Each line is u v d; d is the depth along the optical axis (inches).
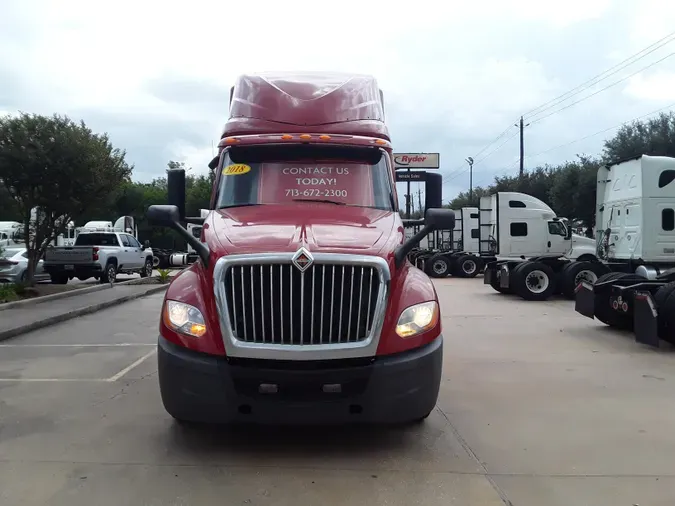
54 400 243.3
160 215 197.6
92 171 591.5
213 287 173.9
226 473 168.7
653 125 1202.0
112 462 176.1
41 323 435.5
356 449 188.1
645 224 491.5
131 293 645.9
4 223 954.7
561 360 323.0
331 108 258.4
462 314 517.0
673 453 186.2
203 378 171.8
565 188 1358.3
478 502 151.9
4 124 565.0
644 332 354.3
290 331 170.6
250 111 258.7
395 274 184.4
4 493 154.6
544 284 637.3
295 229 193.2
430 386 180.4
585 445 192.9
